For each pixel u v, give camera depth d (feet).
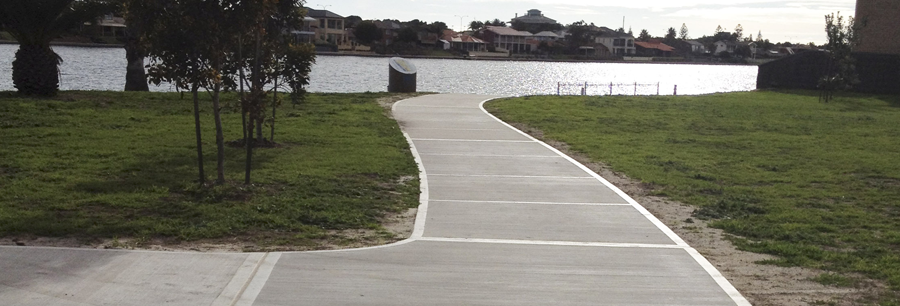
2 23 70.90
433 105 85.66
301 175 40.37
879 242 30.09
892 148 61.36
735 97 115.14
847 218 34.76
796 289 23.62
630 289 22.98
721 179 45.16
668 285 23.45
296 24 49.14
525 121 73.41
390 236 28.84
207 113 68.95
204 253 24.97
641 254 26.96
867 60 132.77
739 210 35.88
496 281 23.39
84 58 229.04
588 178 43.01
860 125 80.07
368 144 53.47
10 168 39.01
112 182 36.45
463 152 51.88
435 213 32.91
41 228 27.25
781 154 56.54
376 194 36.70
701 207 36.55
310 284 22.40
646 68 449.06
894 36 140.77
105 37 329.11
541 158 50.16
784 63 137.80
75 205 31.37
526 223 31.45
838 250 28.73
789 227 32.24
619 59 510.99
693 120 79.97
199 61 35.01
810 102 111.04
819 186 43.47
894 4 140.26
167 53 33.91
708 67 518.78
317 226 29.91
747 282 24.31
